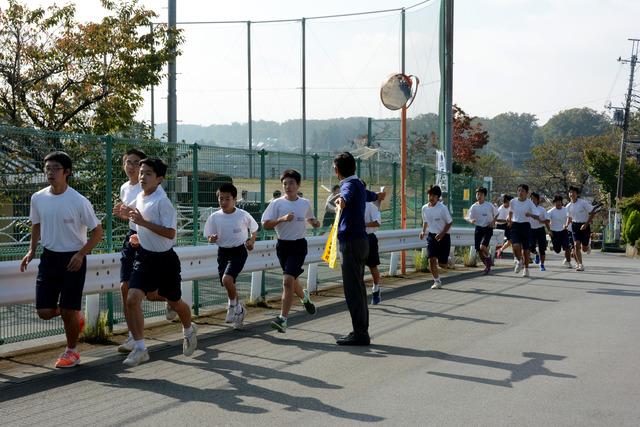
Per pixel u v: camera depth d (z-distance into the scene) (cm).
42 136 855
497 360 770
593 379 688
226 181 1145
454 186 2147
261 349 833
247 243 959
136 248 743
